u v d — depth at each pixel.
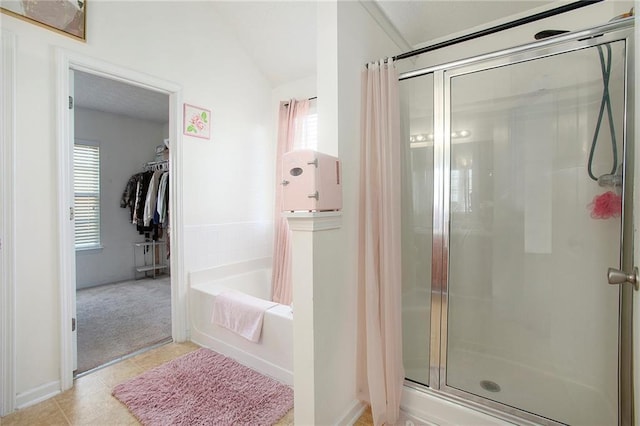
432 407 1.58
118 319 2.90
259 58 2.99
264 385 1.82
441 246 1.83
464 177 1.99
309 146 2.93
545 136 1.79
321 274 1.34
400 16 2.08
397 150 1.63
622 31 1.34
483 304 1.98
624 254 1.39
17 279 1.63
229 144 2.82
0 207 1.57
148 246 4.68
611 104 1.56
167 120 4.70
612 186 1.57
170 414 1.57
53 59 1.76
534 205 1.84
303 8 2.38
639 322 0.91
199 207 2.57
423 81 1.88
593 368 1.65
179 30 2.42
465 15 2.08
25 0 1.65
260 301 2.11
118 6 2.06
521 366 1.84
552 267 1.79
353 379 1.60
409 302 1.91
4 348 1.58
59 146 1.77
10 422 1.53
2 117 1.57
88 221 4.11
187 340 2.46
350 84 1.53
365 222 1.59
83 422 1.54
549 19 1.97
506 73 1.87
